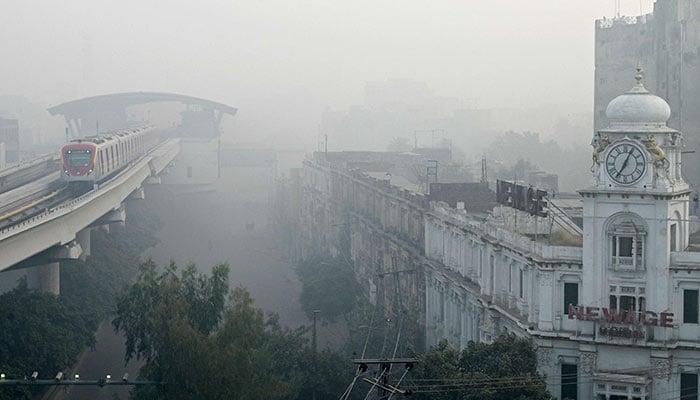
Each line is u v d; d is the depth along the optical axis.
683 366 60.62
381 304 105.69
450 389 58.94
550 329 63.53
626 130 61.50
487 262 74.69
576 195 97.38
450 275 85.38
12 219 100.44
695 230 73.81
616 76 144.75
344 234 141.00
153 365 64.25
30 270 109.81
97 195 109.12
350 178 140.75
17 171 160.88
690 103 126.62
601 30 146.00
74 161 130.25
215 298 67.19
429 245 95.94
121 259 142.75
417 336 94.56
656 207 60.56
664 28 133.38
